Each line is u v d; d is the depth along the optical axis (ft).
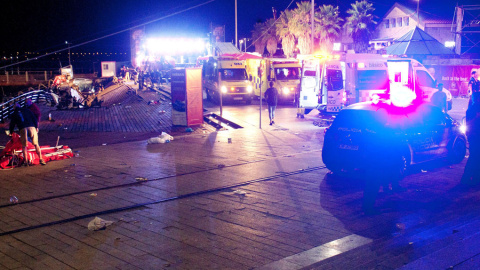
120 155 43.11
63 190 29.76
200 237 20.27
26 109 38.24
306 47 181.88
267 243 19.35
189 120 65.41
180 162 38.78
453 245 16.44
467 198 25.79
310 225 21.68
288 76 95.71
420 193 27.22
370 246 18.13
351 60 68.44
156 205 25.82
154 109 89.20
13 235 21.11
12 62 268.41
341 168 31.35
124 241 19.94
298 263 16.39
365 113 30.17
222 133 56.80
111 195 28.22
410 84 67.92
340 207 24.68
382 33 204.74
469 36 155.94
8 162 38.01
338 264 15.87
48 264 17.43
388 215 23.02
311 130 56.80
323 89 68.90
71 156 42.63
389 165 22.89
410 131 30.73
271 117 62.39
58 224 22.68
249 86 93.76
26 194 28.91
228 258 17.70
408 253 16.53
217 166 36.60
